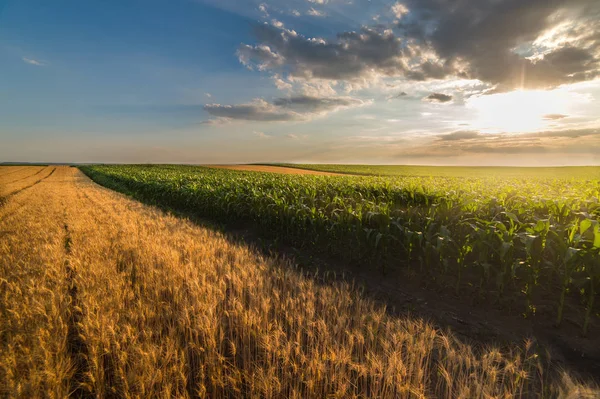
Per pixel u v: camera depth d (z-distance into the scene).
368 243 8.05
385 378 3.08
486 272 5.77
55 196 23.09
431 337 3.82
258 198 12.49
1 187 33.38
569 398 3.04
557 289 6.01
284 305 4.72
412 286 6.70
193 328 3.94
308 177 28.58
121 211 15.16
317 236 9.45
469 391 2.86
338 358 3.31
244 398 3.14
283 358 3.39
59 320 4.11
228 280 5.89
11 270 6.14
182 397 2.83
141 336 3.85
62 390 3.08
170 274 5.73
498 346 4.42
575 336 4.61
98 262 6.33
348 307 4.99
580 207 8.59
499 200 9.78
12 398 2.69
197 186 18.67
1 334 3.85
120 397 3.09
